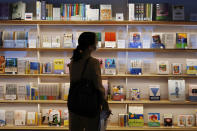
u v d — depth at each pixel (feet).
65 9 15.44
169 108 16.21
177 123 15.56
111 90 16.15
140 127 15.05
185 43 15.43
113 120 16.17
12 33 15.52
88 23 15.66
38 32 15.87
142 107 15.33
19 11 15.39
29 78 16.40
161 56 16.26
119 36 16.19
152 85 15.67
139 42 15.46
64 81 16.33
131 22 15.33
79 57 9.04
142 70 15.69
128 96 15.64
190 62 15.44
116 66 16.20
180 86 15.35
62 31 16.29
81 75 8.84
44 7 15.40
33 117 15.37
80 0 16.22
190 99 15.34
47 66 15.66
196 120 15.29
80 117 8.85
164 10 15.33
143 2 16.20
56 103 16.19
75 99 8.84
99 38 15.49
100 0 16.24
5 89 15.98
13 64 15.52
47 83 15.56
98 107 8.92
